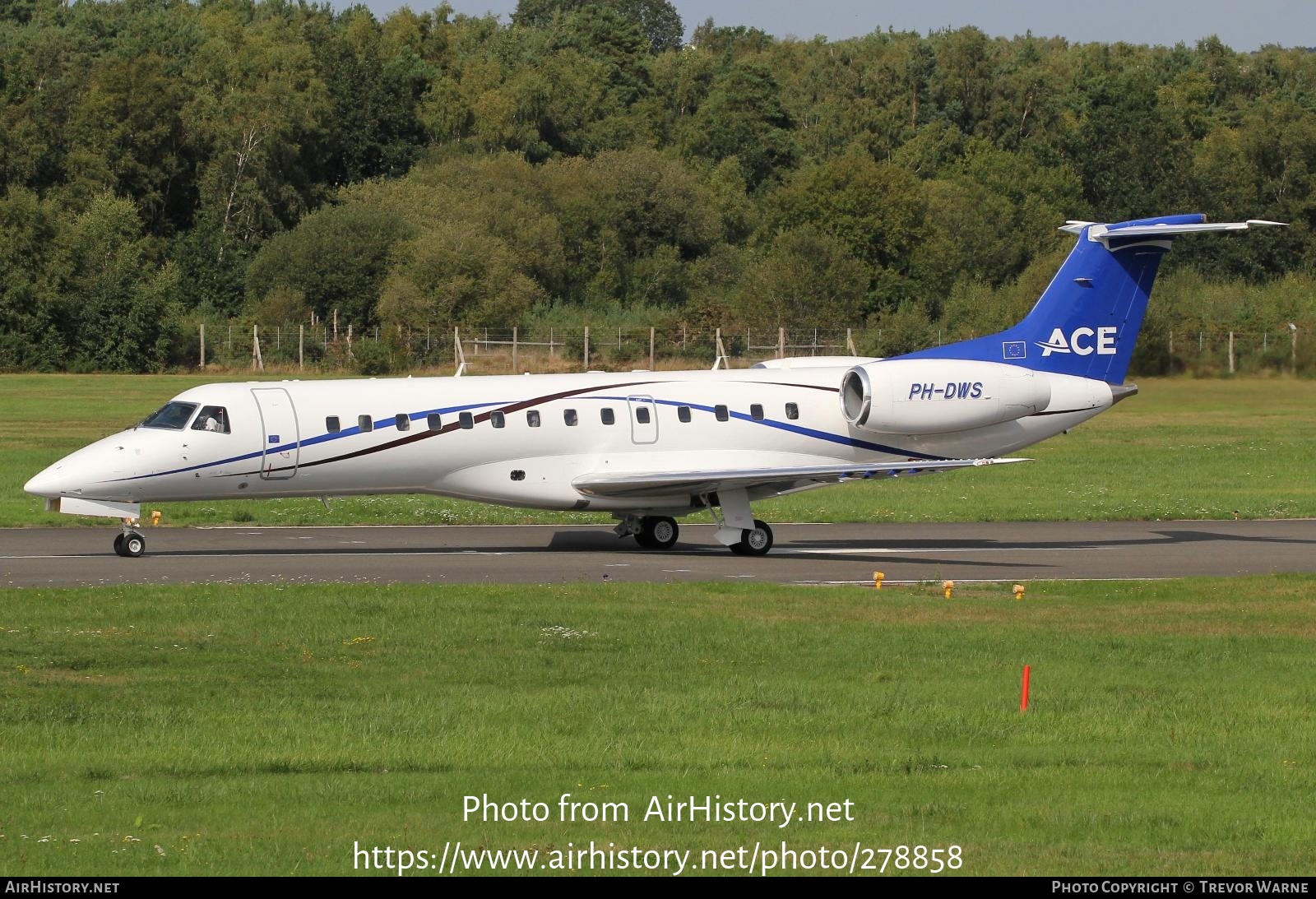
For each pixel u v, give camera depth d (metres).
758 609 82.62
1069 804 47.56
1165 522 137.12
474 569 99.62
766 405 116.25
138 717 57.12
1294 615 83.50
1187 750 54.34
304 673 65.12
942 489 162.88
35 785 48.53
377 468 107.75
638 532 115.00
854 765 51.69
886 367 116.00
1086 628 78.75
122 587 86.00
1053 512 142.25
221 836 43.75
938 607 84.88
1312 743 55.53
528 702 60.06
